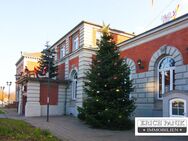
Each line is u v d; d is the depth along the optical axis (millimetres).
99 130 15148
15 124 15656
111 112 15398
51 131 14281
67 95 28609
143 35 20000
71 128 15875
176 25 17047
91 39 26750
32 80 26125
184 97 13094
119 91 16203
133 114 18250
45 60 34156
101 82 16672
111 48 17562
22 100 29188
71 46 30297
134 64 20984
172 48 17250
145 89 19500
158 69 18922
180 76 16391
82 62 25906
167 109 14055
